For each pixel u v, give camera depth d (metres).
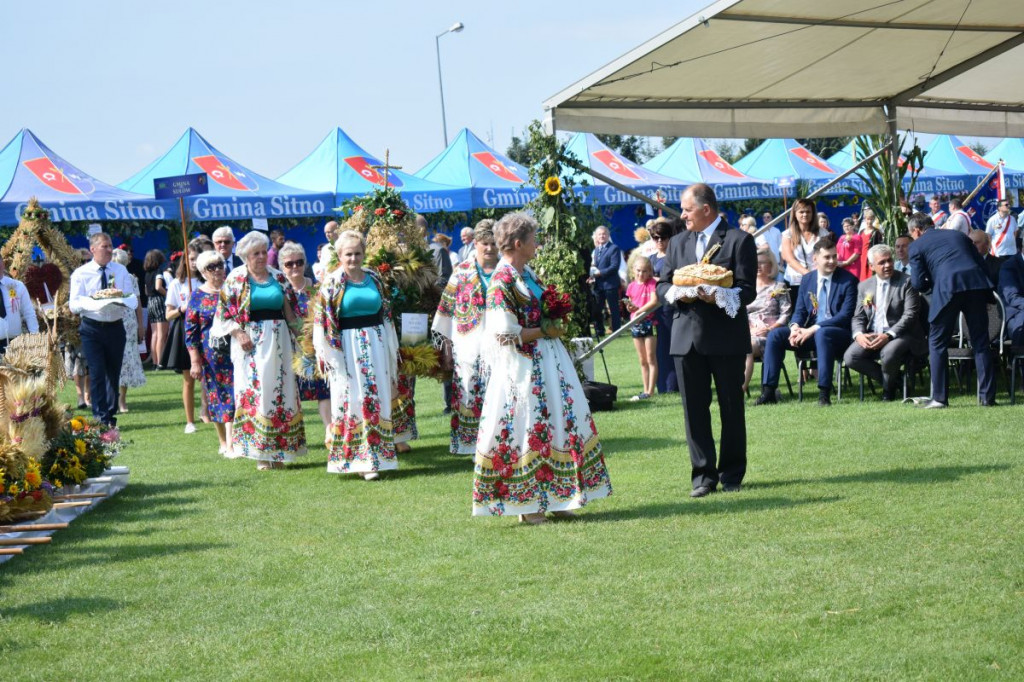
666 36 9.16
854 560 5.00
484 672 4.02
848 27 9.78
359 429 7.89
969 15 9.94
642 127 10.91
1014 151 29.64
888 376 9.73
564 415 6.11
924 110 12.57
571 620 4.49
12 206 17.45
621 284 17.80
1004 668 3.71
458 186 21.00
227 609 4.93
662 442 8.54
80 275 10.96
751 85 10.98
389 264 8.78
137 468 8.93
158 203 18.45
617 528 5.93
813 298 10.16
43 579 5.52
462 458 8.59
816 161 25.86
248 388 8.54
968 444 7.46
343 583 5.25
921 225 10.55
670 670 3.91
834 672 3.77
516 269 6.11
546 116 10.20
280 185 20.20
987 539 5.18
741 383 6.62
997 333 9.61
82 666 4.29
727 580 4.86
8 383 6.86
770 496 6.38
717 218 6.66
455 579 5.20
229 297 8.53
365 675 4.07
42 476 7.18
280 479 8.14
